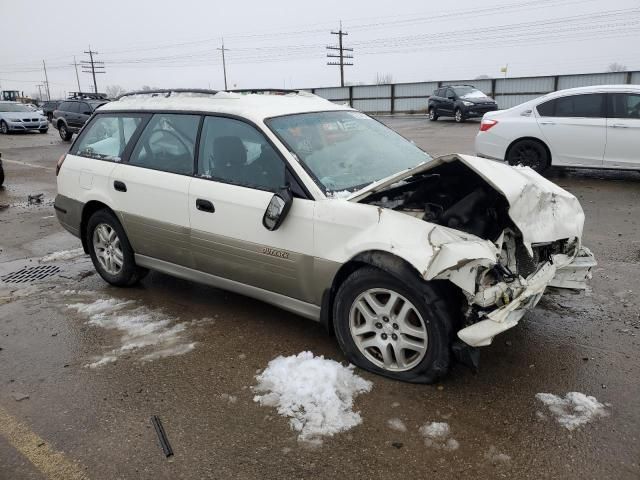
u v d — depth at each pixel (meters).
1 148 19.52
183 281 5.21
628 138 8.70
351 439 2.81
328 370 3.39
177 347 3.88
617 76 28.30
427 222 3.13
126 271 4.89
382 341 3.30
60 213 5.36
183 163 4.25
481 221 3.24
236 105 4.08
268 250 3.68
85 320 4.40
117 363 3.69
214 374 3.49
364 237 3.22
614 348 3.61
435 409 3.01
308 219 3.46
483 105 24.22
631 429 2.79
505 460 2.62
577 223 3.54
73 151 5.28
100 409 3.18
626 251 5.57
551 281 3.59
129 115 4.79
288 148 3.69
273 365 3.53
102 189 4.82
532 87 30.88
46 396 3.34
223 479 2.58
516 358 3.52
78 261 6.03
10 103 26.89
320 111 4.31
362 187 3.66
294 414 3.04
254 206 3.71
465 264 2.86
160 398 3.26
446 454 2.68
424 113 35.38
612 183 8.99
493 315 2.94
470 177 3.67
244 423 2.98
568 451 2.66
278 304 3.84
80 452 2.82
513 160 9.83
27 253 6.46
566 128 9.16
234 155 3.92
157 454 2.77
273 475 2.59
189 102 4.38
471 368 3.03
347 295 3.34
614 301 4.35
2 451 2.86
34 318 4.49
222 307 4.54
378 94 37.19
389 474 2.56
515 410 2.98
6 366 3.73
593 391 3.13
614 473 2.51
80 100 21.84
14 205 9.45
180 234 4.23
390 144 4.42
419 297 3.03
